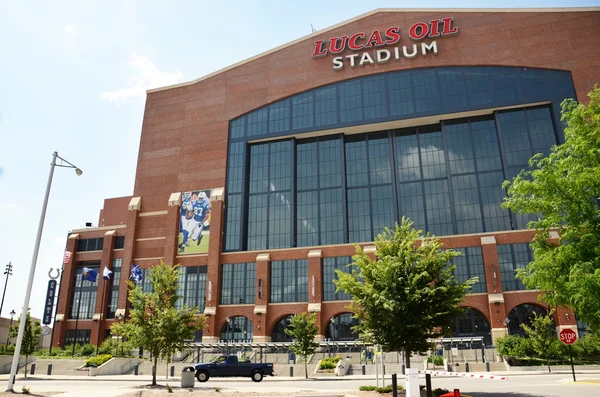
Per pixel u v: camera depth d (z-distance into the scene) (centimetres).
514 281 5788
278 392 2203
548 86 6450
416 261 2225
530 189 2050
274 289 6619
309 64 7562
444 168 6800
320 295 6288
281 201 7156
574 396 1903
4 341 7256
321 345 5409
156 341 2848
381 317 2156
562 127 6262
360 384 3006
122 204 8669
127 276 7244
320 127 7219
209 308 6631
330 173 7156
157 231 7438
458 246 6131
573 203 1895
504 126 6581
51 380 3484
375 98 7112
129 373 4597
